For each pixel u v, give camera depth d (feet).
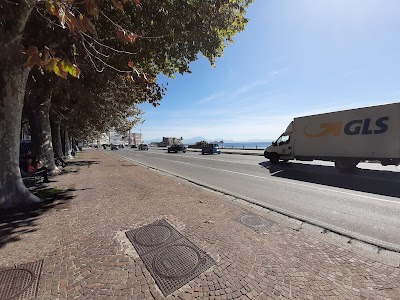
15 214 17.69
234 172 43.19
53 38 20.62
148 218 16.61
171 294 8.63
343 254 11.54
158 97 32.22
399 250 12.18
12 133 19.48
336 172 39.88
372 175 35.83
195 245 12.43
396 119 35.29
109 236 13.64
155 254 11.53
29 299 8.39
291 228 14.99
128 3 20.34
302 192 26.03
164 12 21.58
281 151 54.29
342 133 42.11
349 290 8.77
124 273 9.96
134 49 23.35
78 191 25.55
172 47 25.95
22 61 17.81
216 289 8.89
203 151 109.19
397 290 8.77
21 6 15.30
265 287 8.98
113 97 44.01
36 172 30.71
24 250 11.99
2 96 18.42
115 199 22.00
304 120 49.08
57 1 7.13
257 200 22.75
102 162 66.03
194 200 21.68
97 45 22.86
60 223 15.79
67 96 40.93
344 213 18.57
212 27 24.13
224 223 15.72
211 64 28.78
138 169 47.65
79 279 9.55
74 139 147.33
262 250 11.91
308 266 10.43
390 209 19.30
